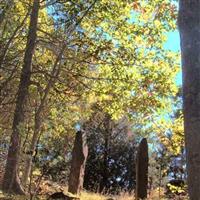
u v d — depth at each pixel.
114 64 17.55
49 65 17.89
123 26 17.67
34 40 14.66
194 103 6.78
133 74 17.66
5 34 14.48
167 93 18.00
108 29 17.89
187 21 7.02
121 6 16.89
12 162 13.37
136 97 17.95
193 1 7.04
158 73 17.89
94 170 30.59
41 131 17.08
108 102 18.22
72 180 16.02
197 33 6.96
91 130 30.98
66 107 20.62
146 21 17.95
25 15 15.69
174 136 16.44
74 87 17.31
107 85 17.66
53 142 15.29
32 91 17.36
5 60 15.00
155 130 18.03
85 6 16.02
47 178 16.52
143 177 16.08
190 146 6.70
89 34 17.86
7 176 13.23
